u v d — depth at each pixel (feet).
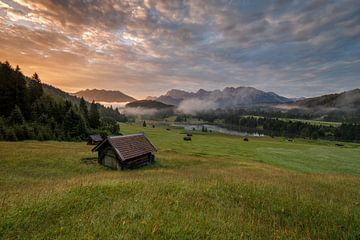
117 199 32.32
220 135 629.10
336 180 76.43
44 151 130.72
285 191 46.34
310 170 149.38
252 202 38.14
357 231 27.07
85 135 317.42
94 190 35.60
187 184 45.78
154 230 21.71
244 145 336.08
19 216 24.72
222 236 22.47
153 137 419.54
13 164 95.81
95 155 134.00
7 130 225.97
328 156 224.33
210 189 43.19
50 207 27.40
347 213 34.53
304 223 30.30
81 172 96.22
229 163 149.18
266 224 28.66
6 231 21.86
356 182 73.51
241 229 25.32
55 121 318.24
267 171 110.32
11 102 294.25
